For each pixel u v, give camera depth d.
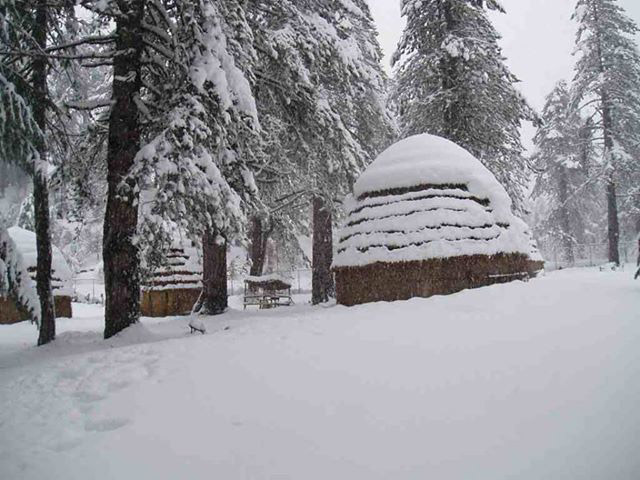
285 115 14.73
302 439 3.83
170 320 15.32
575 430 3.68
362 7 21.14
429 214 11.20
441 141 12.73
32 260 19.30
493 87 19.77
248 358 5.88
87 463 3.77
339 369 5.27
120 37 10.74
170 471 3.55
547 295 8.66
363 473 3.30
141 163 9.22
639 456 3.28
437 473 3.24
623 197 36.06
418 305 8.80
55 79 14.81
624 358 5.07
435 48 21.20
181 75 10.26
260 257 26.56
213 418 4.34
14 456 3.99
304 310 14.79
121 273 10.03
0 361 9.58
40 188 11.53
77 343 10.45
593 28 34.44
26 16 11.17
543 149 42.38
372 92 18.06
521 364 5.05
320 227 19.08
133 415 4.55
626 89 33.25
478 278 10.70
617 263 32.56
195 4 9.66
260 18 14.37
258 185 16.25
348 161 14.02
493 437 3.66
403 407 4.24
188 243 20.48
